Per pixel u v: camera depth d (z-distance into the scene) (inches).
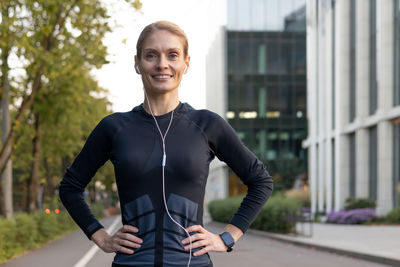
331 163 1408.7
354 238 699.4
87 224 99.0
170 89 96.0
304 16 2060.8
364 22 1299.2
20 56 507.5
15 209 1814.7
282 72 2057.1
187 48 98.3
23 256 516.4
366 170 1295.5
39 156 899.4
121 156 93.4
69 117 778.8
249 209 99.5
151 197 91.7
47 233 709.9
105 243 95.7
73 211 100.1
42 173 1181.7
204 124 96.8
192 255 92.0
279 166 1811.0
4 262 459.8
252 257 498.6
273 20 2065.7
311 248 609.9
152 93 96.9
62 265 433.7
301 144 2033.7
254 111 2047.2
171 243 90.7
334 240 665.0
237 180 2068.2
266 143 2034.9
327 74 1330.0
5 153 606.5
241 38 2058.3
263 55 2058.3
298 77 2054.6
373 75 1268.5
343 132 1412.4
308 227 995.9
